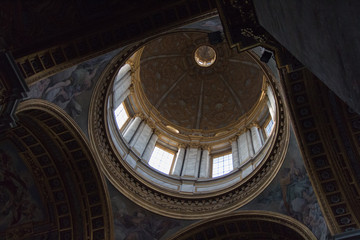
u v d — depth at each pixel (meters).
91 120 17.44
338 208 14.16
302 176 15.61
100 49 12.30
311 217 15.00
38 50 11.61
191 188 21.81
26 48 11.59
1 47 11.27
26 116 14.62
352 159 14.07
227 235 18.08
